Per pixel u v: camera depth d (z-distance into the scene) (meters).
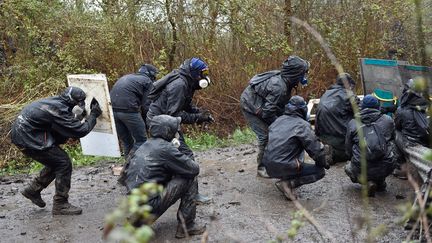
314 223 2.82
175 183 5.86
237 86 13.92
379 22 14.35
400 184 7.68
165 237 6.24
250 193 7.69
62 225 6.76
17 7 13.25
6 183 9.23
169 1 13.41
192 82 7.02
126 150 8.56
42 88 12.95
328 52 2.36
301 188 7.79
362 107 6.99
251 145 11.17
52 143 6.71
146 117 7.73
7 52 13.70
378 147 6.81
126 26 13.38
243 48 14.13
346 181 8.00
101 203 7.60
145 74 8.30
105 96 7.42
